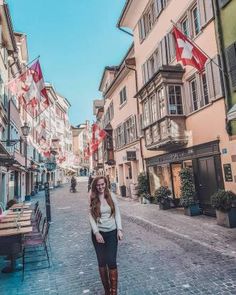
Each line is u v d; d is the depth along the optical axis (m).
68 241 8.30
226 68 10.00
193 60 9.23
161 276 5.08
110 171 28.92
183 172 11.61
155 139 13.73
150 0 16.39
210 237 7.59
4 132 17.47
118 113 24.14
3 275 5.61
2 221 7.06
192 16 12.43
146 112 15.20
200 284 4.63
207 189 11.18
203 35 11.35
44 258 6.65
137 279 5.02
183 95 12.84
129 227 9.84
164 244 7.24
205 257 5.98
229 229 8.36
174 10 13.68
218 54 10.35
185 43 9.23
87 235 8.97
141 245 7.28
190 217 10.94
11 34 17.28
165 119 12.58
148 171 17.45
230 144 9.79
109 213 4.27
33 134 33.94
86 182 58.91
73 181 32.38
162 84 12.69
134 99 19.73
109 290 4.19
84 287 4.86
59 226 10.89
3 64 17.23
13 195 21.33
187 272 5.19
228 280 4.71
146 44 17.34
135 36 19.31
